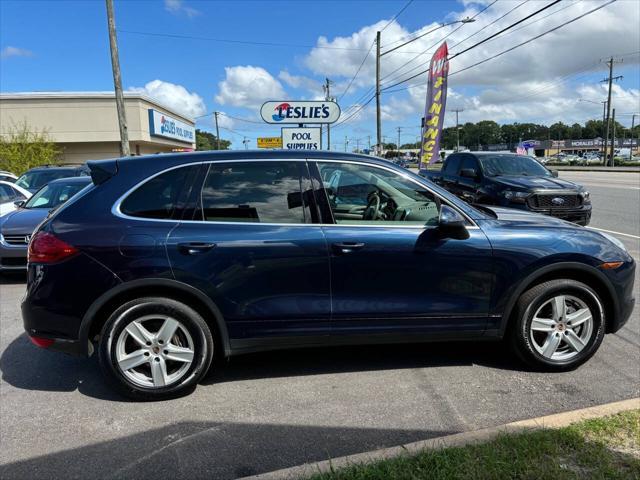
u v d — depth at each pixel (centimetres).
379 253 355
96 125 3103
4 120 3025
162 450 293
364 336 365
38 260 337
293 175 364
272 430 313
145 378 350
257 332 354
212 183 355
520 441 272
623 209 1427
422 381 377
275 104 1991
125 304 338
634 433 280
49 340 340
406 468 251
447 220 349
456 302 369
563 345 393
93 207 344
